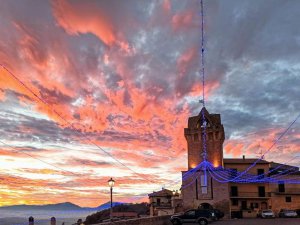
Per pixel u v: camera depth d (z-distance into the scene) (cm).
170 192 8050
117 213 7106
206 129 6525
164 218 3847
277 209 7162
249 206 7156
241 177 7181
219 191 6103
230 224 4244
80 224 3441
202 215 4253
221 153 6450
